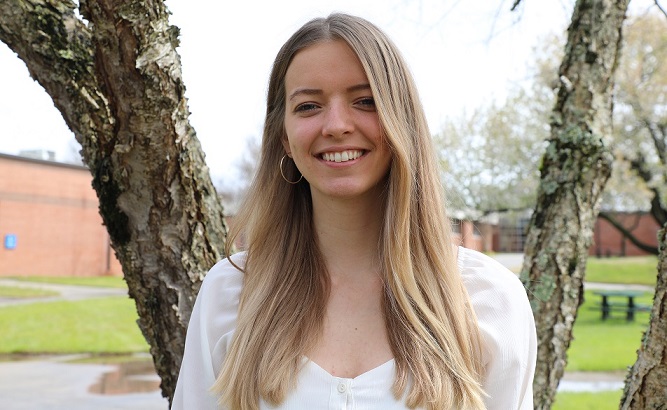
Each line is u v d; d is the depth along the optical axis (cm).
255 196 173
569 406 659
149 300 201
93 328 1244
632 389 165
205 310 168
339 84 147
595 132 229
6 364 915
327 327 153
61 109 194
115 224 196
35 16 185
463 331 150
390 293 152
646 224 3375
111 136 188
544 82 1209
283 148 172
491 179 1407
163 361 206
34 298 1686
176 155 188
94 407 680
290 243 167
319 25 153
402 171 148
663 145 1433
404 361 142
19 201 2188
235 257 178
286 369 144
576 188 229
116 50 172
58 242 2297
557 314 226
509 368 151
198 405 162
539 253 230
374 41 149
